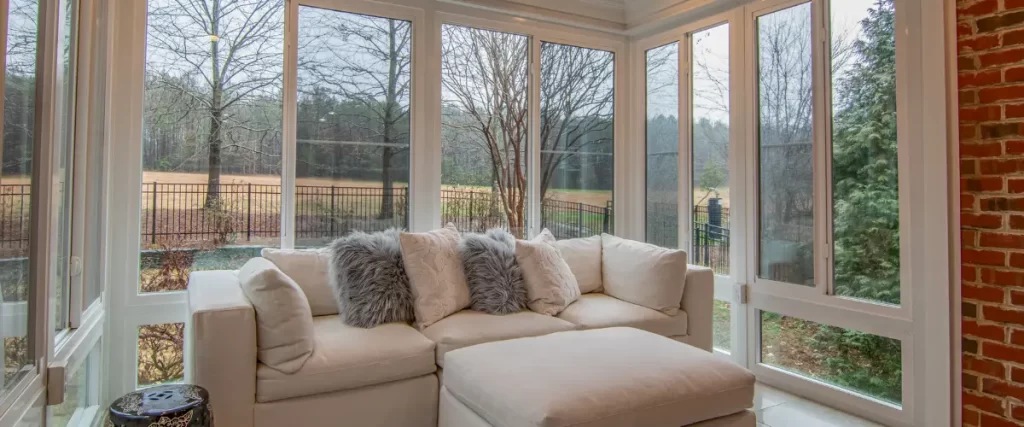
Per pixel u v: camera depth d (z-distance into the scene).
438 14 3.39
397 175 3.29
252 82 2.91
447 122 3.44
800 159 2.93
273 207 2.97
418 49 3.32
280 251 2.73
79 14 2.08
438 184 3.40
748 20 3.21
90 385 2.32
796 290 2.95
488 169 3.58
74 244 2.07
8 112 1.38
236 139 2.88
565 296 2.96
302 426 2.10
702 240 3.53
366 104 3.19
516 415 1.65
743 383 1.93
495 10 3.51
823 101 2.81
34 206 1.58
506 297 2.79
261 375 2.05
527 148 3.71
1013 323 2.08
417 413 2.32
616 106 3.98
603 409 1.64
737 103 3.27
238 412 2.01
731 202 3.31
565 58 3.84
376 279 2.58
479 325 2.54
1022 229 2.05
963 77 2.22
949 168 2.27
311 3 3.04
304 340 2.12
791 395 2.95
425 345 2.36
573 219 3.89
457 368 2.04
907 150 2.43
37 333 1.59
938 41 2.29
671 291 2.95
